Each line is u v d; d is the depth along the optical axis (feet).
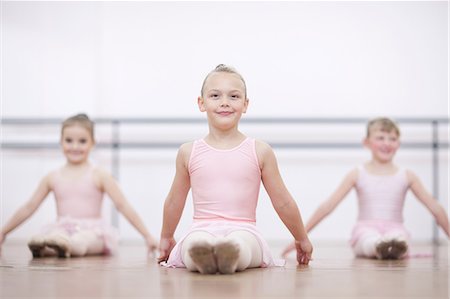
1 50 20.90
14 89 20.90
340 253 12.70
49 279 6.98
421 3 20.83
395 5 20.84
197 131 20.67
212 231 8.03
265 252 8.30
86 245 11.50
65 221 12.26
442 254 12.38
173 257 8.32
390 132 12.53
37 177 20.49
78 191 12.53
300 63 20.89
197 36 21.12
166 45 21.11
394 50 20.79
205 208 8.48
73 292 5.87
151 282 6.57
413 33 20.79
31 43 21.02
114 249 12.35
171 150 20.53
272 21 21.02
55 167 20.62
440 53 20.74
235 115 8.54
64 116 20.98
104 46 21.13
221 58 21.04
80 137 12.61
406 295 5.68
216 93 8.54
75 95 21.03
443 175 20.11
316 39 20.90
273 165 8.55
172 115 21.02
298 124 20.39
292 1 20.99
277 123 20.34
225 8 21.11
